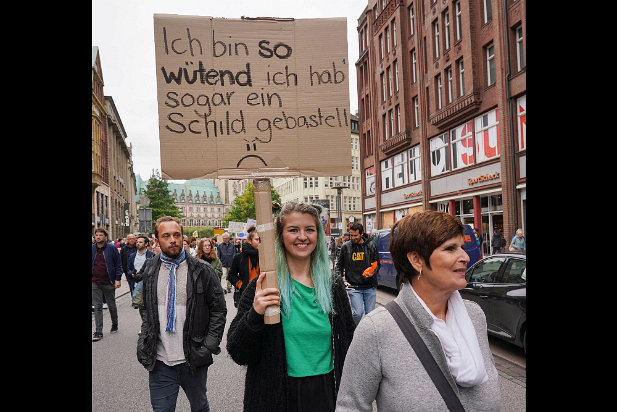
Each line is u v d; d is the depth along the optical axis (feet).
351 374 5.37
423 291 5.43
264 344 6.98
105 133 159.84
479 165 72.38
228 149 7.75
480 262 23.89
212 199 617.21
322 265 7.53
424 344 5.12
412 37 96.27
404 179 103.60
